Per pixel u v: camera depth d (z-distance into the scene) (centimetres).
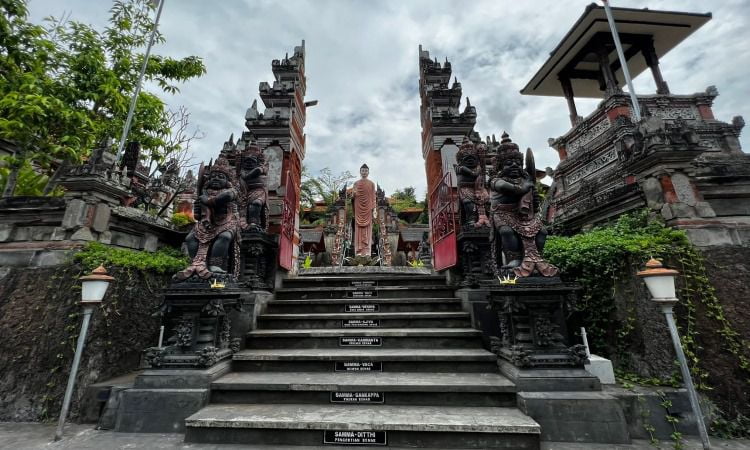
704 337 366
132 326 479
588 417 329
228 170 489
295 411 353
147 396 368
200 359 395
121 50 775
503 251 446
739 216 452
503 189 434
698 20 1023
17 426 379
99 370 421
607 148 907
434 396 373
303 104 880
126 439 337
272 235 653
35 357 420
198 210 491
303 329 535
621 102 907
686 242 410
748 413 338
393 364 435
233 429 328
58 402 401
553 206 1110
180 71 842
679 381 357
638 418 342
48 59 659
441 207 698
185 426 347
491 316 495
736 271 397
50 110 573
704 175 463
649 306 393
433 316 528
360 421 324
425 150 870
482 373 422
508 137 467
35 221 511
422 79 894
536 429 305
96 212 512
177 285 420
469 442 310
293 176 763
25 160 605
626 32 1075
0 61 602
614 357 436
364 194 1362
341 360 438
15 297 462
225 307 448
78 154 636
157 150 838
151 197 915
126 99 723
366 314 539
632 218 505
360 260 1306
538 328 383
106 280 362
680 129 459
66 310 438
